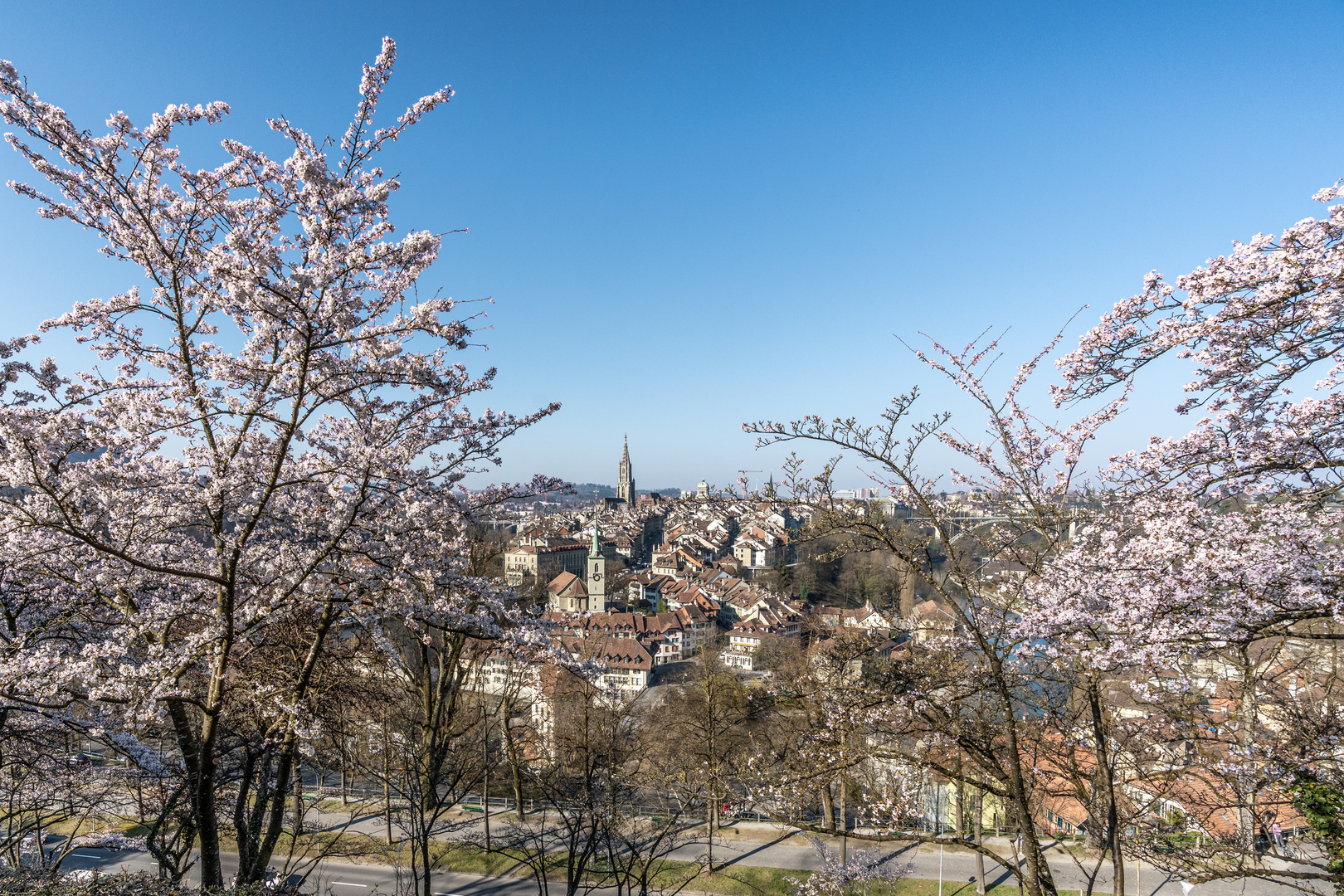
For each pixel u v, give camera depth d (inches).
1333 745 383.2
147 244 367.2
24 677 322.3
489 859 980.6
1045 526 392.2
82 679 332.2
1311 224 232.2
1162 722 460.1
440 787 1170.6
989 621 398.9
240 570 411.8
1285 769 396.5
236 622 401.4
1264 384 267.6
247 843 440.5
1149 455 299.3
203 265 371.6
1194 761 423.8
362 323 352.8
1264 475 292.7
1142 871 928.3
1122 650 285.1
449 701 940.6
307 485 400.2
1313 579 253.8
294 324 328.5
